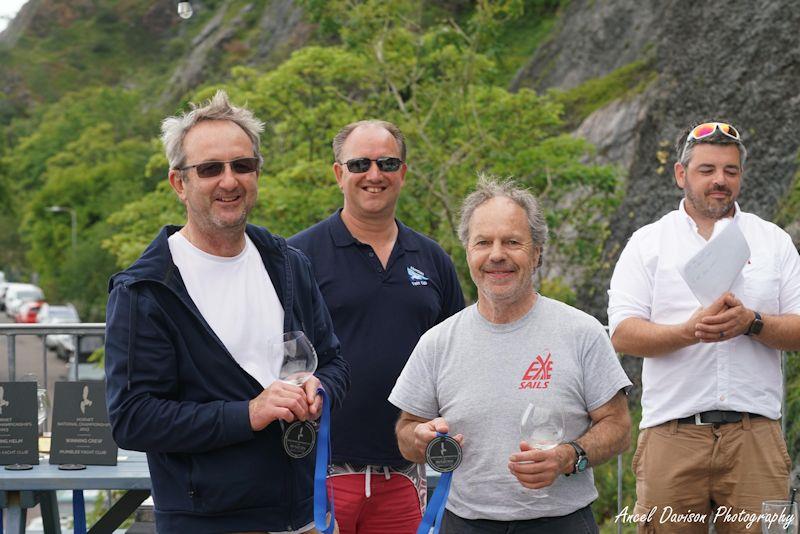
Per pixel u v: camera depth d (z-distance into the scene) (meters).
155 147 16.94
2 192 65.81
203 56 63.84
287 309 3.23
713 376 3.75
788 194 8.95
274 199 12.02
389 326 4.00
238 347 3.12
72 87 102.31
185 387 3.06
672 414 3.81
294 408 2.92
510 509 3.06
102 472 3.78
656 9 18.41
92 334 5.08
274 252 3.28
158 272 3.02
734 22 10.93
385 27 12.59
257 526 3.06
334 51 13.62
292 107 13.80
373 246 4.11
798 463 6.25
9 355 5.04
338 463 3.95
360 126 4.13
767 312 3.80
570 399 3.08
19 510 3.83
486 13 12.41
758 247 3.86
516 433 3.06
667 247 3.87
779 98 10.02
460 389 3.12
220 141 3.09
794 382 6.86
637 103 14.93
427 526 3.01
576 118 16.39
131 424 2.95
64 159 62.75
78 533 4.16
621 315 3.88
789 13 10.25
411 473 4.03
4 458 3.88
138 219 16.77
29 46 108.88
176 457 3.05
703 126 3.86
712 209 3.82
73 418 3.90
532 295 3.17
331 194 12.02
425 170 11.92
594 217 13.38
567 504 3.08
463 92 12.48
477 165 12.40
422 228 12.01
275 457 3.09
